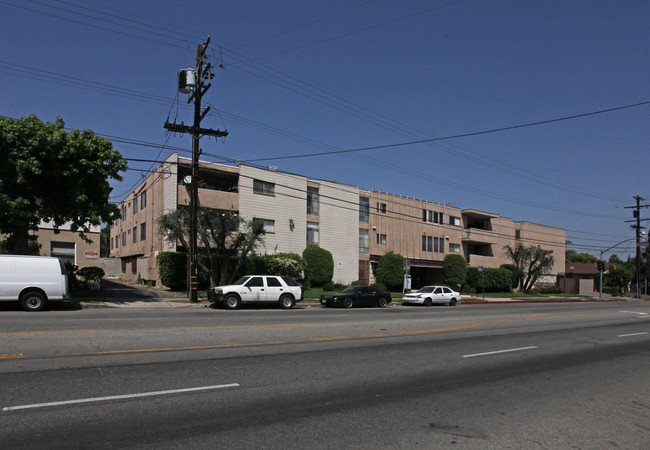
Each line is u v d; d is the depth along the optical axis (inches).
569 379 337.4
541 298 1731.1
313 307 951.0
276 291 852.6
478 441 204.8
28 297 628.1
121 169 786.8
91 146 749.9
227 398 251.9
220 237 1019.9
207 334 456.4
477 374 340.5
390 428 217.0
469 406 258.2
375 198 1633.9
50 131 714.2
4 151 681.0
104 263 1727.4
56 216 757.3
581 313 991.6
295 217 1391.5
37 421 205.8
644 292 2650.1
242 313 713.6
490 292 1902.1
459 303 1291.8
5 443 181.5
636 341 561.6
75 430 197.5
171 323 526.6
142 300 874.1
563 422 237.0
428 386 299.3
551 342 521.0
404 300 1161.4
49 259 645.9
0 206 677.3
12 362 306.3
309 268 1366.9
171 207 1145.4
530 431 221.1
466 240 1934.1
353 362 359.9
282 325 554.9
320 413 235.0
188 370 306.8
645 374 365.7
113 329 457.7
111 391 253.1
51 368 294.8
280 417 226.2
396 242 1685.5
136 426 205.3
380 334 520.7
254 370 316.8
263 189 1326.3
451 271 1764.3
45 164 709.9
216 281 1018.1
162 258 1088.2
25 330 429.1
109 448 180.9
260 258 1232.2
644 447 206.7
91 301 804.0
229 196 1249.4
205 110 885.8
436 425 224.2
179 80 858.8
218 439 194.5
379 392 279.6
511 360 401.4
